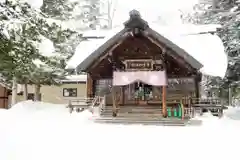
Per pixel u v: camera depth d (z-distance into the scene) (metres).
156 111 21.27
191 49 23.02
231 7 33.25
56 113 22.48
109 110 21.80
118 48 21.81
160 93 22.91
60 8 35.50
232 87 33.28
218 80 33.94
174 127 17.12
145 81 20.48
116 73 21.02
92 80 23.80
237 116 25.44
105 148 10.95
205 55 22.86
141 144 11.80
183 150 10.74
